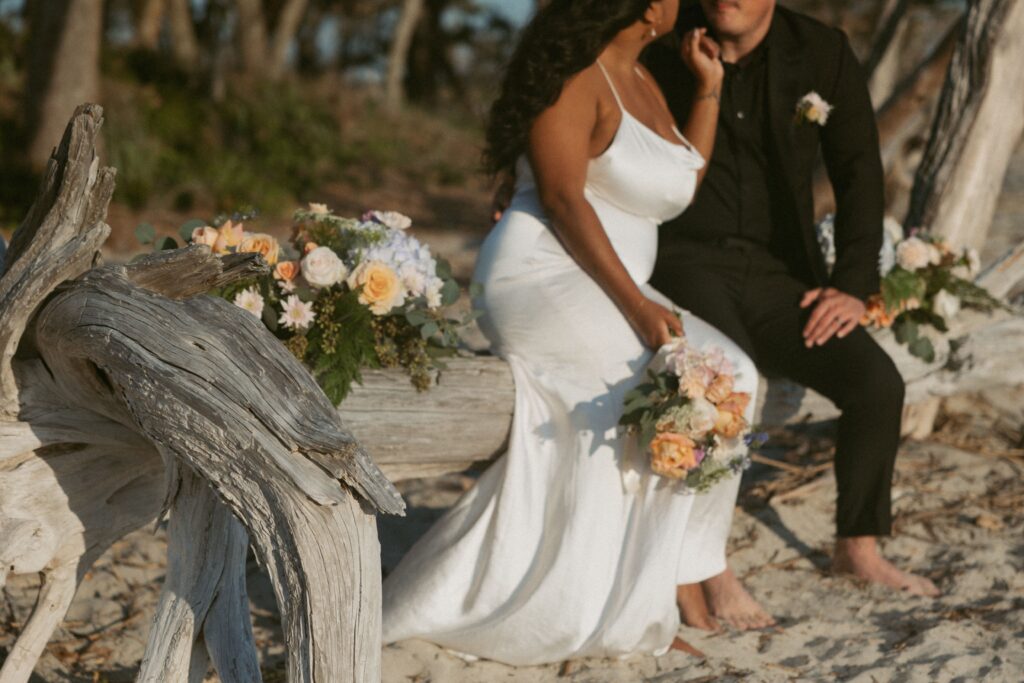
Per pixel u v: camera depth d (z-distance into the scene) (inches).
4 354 93.4
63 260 90.0
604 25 131.0
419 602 131.7
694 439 127.4
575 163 133.0
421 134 769.6
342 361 121.7
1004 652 133.5
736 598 144.4
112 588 147.6
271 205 517.3
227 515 97.1
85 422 99.0
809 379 153.5
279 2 971.3
